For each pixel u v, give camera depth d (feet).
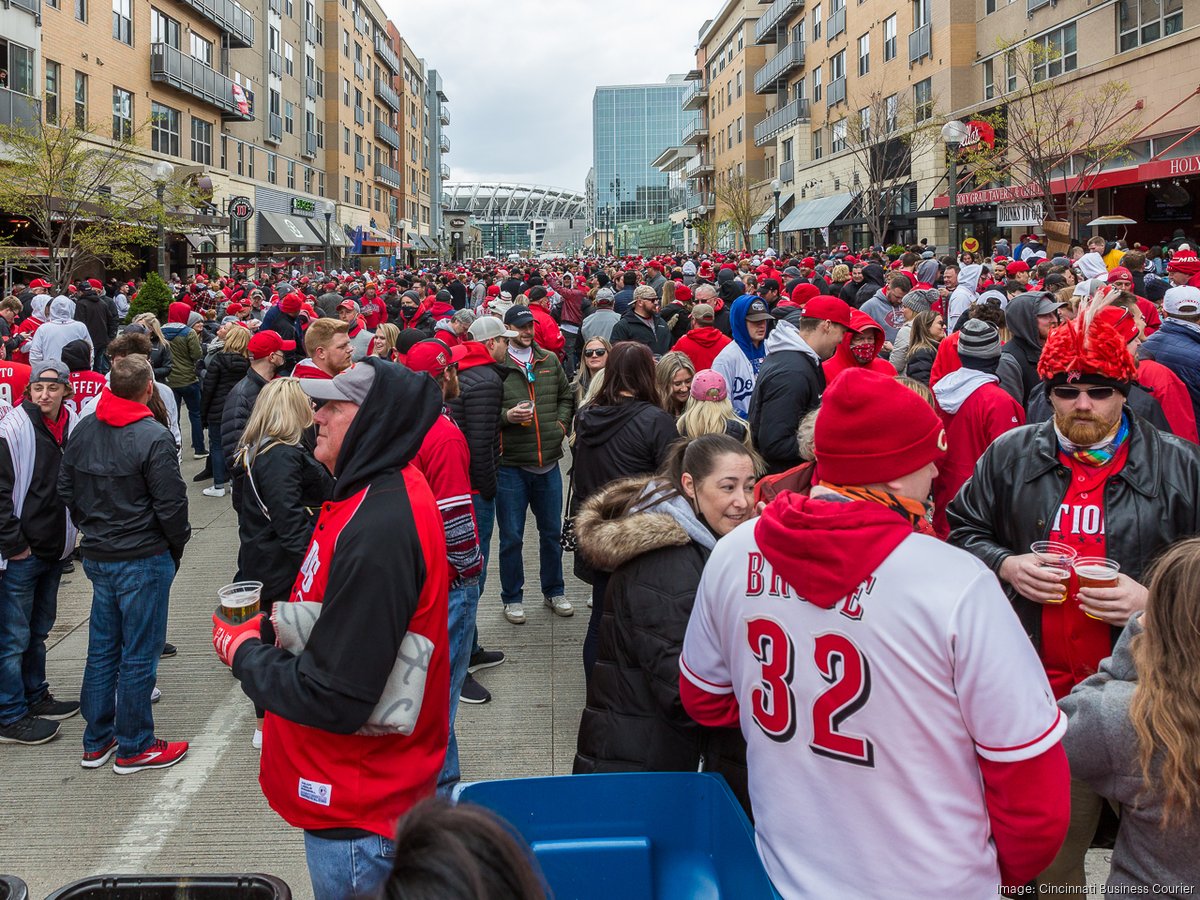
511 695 18.08
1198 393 17.76
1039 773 5.92
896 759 6.11
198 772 15.66
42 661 17.62
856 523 6.25
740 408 23.43
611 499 10.25
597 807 7.55
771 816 6.74
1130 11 84.02
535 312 30.66
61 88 95.55
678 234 333.42
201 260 118.42
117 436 15.02
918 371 23.12
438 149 390.01
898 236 130.52
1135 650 6.91
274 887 7.97
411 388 8.51
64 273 69.77
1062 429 9.72
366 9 230.07
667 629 9.00
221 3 133.39
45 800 14.79
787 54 175.83
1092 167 78.33
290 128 175.94
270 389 14.94
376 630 7.80
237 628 8.58
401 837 4.09
